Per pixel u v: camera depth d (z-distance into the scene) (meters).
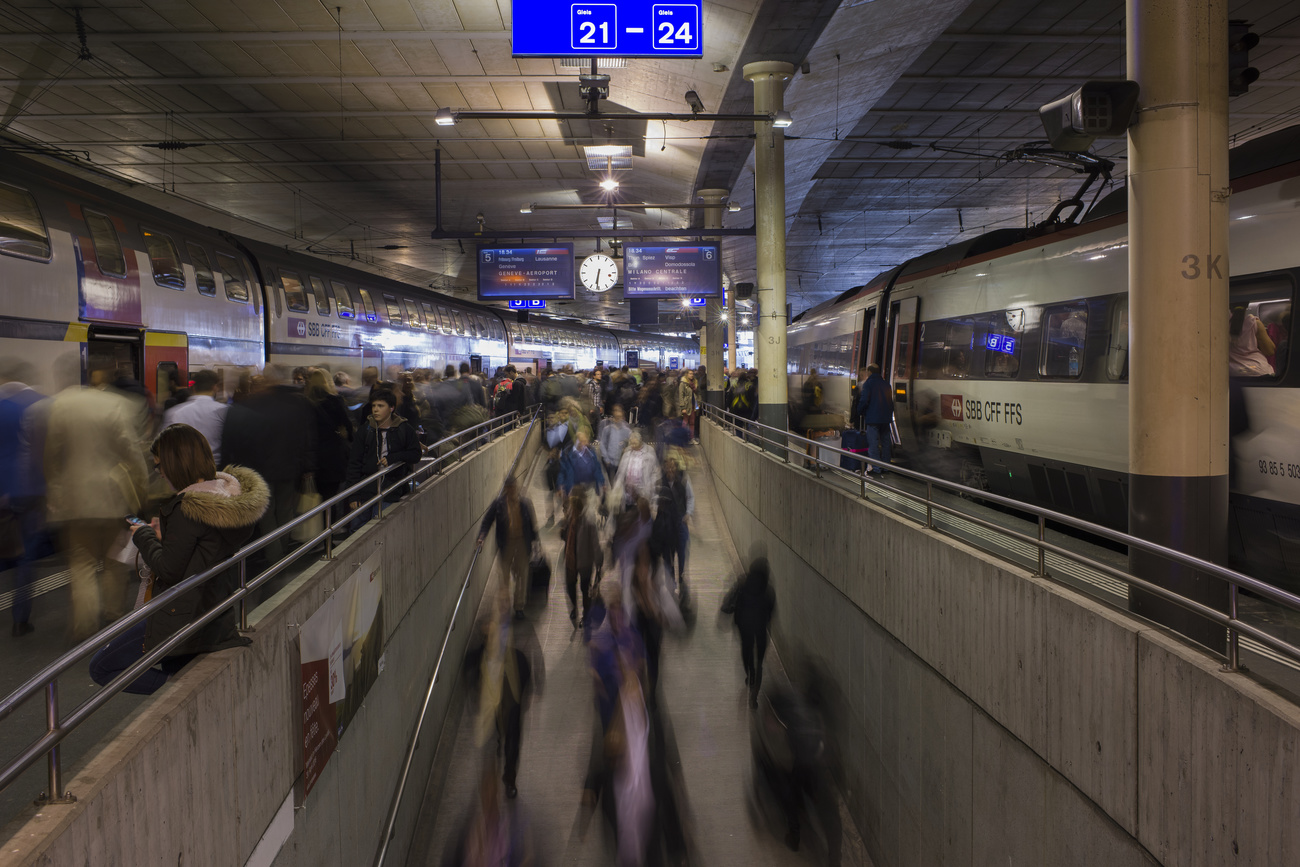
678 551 9.65
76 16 15.47
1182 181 4.08
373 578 5.09
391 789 5.64
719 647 10.14
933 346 12.16
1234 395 6.09
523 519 7.95
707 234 17.45
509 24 15.82
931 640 5.34
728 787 7.46
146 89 19.28
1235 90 4.23
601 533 11.10
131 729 2.30
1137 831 3.32
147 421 7.91
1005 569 4.39
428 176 26.98
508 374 18.41
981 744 4.67
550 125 21.58
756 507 11.46
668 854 5.41
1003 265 10.06
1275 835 2.60
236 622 3.15
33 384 8.52
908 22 14.46
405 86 19.02
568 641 9.99
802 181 27.53
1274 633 4.71
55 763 1.95
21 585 5.74
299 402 6.49
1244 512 6.04
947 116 22.55
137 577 7.16
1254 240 6.01
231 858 2.84
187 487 3.24
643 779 5.48
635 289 20.45
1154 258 4.14
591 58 8.91
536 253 21.23
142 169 26.23
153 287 10.65
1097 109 4.10
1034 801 4.11
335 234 37.16
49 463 5.22
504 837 6.21
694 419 23.70
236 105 20.39
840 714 7.36
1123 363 7.64
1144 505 4.20
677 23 8.77
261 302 13.81
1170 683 3.13
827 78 16.64
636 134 21.34
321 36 16.28
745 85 15.64
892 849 6.11
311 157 24.88
